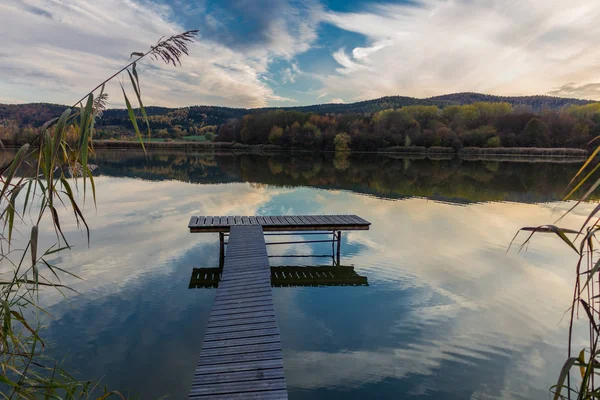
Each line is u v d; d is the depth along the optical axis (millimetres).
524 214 14195
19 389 1766
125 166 32969
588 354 5238
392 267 8797
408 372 4828
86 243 10086
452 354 5250
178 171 29750
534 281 7871
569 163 39750
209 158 47312
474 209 15219
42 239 10305
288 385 4539
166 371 4723
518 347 5434
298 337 5695
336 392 4422
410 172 30438
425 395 4395
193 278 7902
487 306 6738
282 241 11367
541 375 4801
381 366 4953
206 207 15359
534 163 39844
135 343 5359
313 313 6523
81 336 5500
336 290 7551
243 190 20188
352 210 15062
